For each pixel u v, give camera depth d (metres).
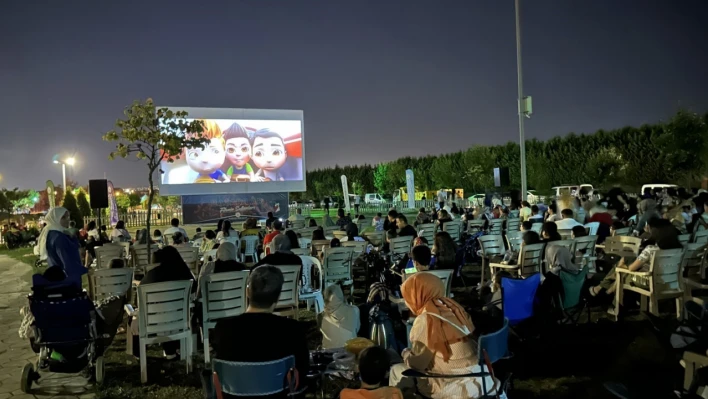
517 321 5.27
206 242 11.52
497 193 23.36
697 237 7.43
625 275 6.53
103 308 5.44
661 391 3.99
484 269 8.95
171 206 38.09
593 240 7.56
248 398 3.01
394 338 4.34
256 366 2.96
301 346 3.15
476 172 41.62
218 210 24.31
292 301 6.25
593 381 4.72
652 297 6.01
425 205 34.97
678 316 6.10
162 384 5.10
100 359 5.11
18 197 42.00
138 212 32.22
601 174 34.34
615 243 8.12
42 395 4.94
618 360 4.86
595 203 12.16
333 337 4.68
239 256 11.83
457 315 3.26
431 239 11.39
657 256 5.97
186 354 5.32
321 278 7.31
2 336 7.08
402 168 50.06
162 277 5.17
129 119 9.98
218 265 5.66
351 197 43.97
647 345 4.93
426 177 47.88
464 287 9.13
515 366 5.04
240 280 5.52
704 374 3.17
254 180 24.36
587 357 5.29
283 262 6.14
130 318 5.81
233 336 3.03
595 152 35.66
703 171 29.22
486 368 3.21
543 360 5.24
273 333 3.05
